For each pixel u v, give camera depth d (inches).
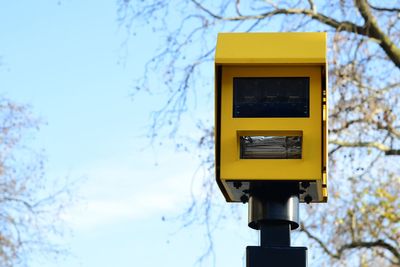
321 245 472.4
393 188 466.3
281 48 177.3
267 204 176.1
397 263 470.6
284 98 179.9
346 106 463.2
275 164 176.6
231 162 177.2
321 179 175.5
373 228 464.4
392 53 472.1
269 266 169.9
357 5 470.0
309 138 177.2
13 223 589.6
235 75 179.9
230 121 178.5
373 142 469.1
